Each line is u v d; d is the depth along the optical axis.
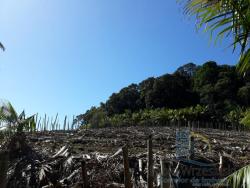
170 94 73.62
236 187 4.86
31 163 11.38
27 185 10.49
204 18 4.74
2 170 6.27
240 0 4.56
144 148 17.98
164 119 57.66
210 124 57.91
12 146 12.16
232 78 65.88
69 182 10.48
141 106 76.38
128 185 7.95
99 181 10.34
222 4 4.64
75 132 28.02
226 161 12.40
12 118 12.63
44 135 23.22
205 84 69.81
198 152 14.04
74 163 11.35
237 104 61.28
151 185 7.90
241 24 4.62
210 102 66.00
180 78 75.50
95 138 22.70
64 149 13.05
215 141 22.45
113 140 21.09
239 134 34.47
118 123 55.78
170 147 18.59
